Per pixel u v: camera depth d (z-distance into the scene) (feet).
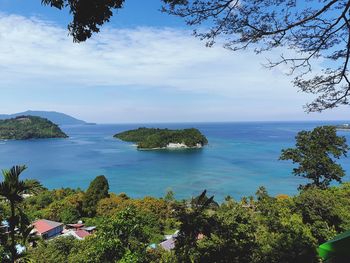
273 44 21.12
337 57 20.88
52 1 16.06
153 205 140.56
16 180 20.15
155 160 370.12
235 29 20.79
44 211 152.87
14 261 20.57
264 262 25.22
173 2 19.95
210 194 204.23
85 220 148.97
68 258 59.88
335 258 9.04
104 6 16.11
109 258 34.81
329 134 98.63
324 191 79.61
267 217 62.75
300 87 22.30
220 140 625.00
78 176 282.36
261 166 307.78
